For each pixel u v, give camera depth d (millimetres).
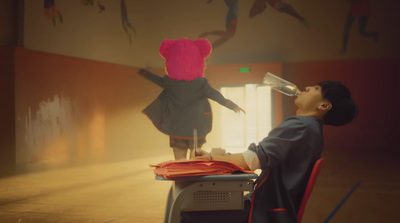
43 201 4340
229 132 16875
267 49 11938
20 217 3592
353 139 11352
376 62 11125
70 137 9531
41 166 7688
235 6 12133
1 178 6129
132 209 3922
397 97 10984
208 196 1680
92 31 10352
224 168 1655
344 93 1842
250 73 11766
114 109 11008
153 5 12555
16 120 8016
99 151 10523
